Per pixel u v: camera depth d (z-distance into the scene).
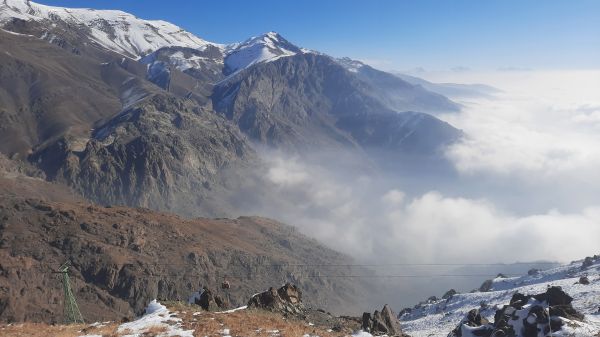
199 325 45.12
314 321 57.50
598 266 134.38
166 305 52.91
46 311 177.88
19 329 46.25
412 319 150.12
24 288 187.62
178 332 43.31
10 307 171.62
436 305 153.12
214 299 59.09
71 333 43.81
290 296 60.56
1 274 192.12
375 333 53.19
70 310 74.19
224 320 47.22
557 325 55.44
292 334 43.72
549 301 60.97
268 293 59.28
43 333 43.88
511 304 64.38
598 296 85.81
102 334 43.22
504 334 58.84
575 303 85.19
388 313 58.12
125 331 43.84
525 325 57.38
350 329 53.69
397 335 53.62
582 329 54.31
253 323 46.91
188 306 54.28
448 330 104.25
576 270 138.75
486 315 105.56
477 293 147.88
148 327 45.16
